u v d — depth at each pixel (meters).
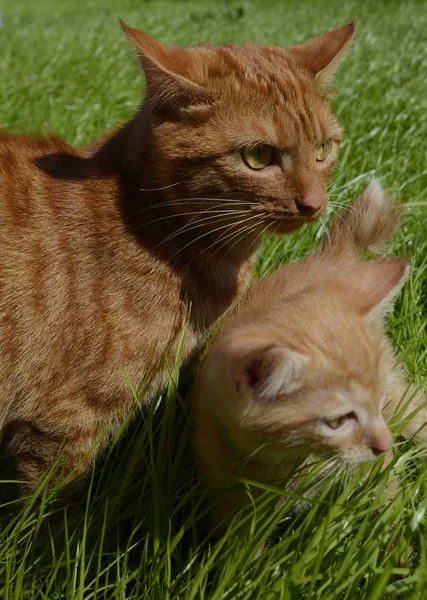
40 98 1.57
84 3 5.21
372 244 1.07
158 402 0.95
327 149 0.99
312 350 0.90
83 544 0.89
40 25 3.04
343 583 0.85
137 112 0.99
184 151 0.94
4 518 0.96
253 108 0.94
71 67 1.84
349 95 1.57
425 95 1.59
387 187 1.21
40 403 0.95
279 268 1.08
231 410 0.91
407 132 1.34
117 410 0.96
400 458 0.93
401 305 1.10
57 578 0.92
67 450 0.96
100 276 0.94
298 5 4.08
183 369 0.98
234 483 0.94
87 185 0.96
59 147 0.99
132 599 0.90
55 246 0.95
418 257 1.13
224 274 0.98
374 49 2.14
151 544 0.93
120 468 0.96
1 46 2.18
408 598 0.85
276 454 0.92
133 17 3.34
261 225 0.96
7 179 0.96
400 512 0.89
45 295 0.94
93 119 1.42
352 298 0.96
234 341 0.89
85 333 0.94
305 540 0.89
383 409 1.00
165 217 0.96
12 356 0.94
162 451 0.95
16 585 0.88
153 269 0.95
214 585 0.89
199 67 0.95
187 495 0.93
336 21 3.08
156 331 0.95
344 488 0.91
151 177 0.96
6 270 0.94
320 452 0.91
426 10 3.48
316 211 0.96
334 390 0.90
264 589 0.86
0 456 1.02
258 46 1.00
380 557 0.90
